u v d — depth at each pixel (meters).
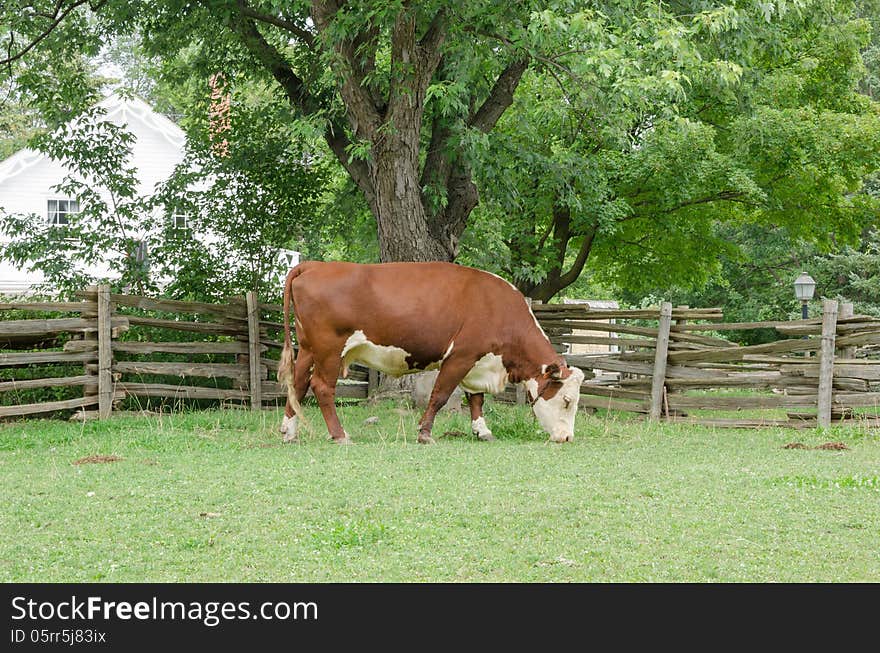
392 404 14.04
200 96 16.98
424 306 10.79
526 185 19.55
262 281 16.36
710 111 20.52
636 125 20.56
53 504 7.29
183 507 7.17
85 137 17.80
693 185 19.25
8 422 12.44
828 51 20.64
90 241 15.46
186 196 16.22
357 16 12.23
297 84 15.55
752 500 7.47
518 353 11.18
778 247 32.12
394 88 13.16
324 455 9.53
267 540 6.32
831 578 5.64
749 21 13.56
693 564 5.87
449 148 14.23
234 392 14.18
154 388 13.33
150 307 13.41
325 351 10.73
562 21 11.02
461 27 12.69
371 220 17.77
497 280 11.34
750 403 12.61
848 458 9.61
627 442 10.93
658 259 23.72
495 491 7.70
